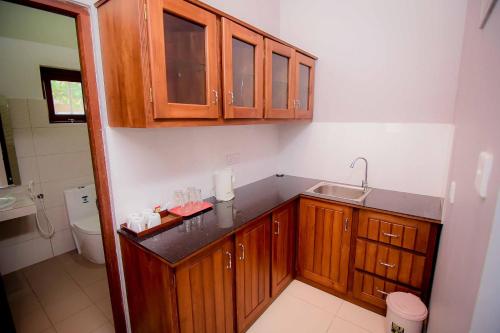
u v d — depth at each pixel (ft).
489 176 2.03
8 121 7.92
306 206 7.18
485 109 2.39
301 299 7.04
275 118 6.65
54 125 8.89
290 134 9.14
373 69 7.31
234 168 7.69
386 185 7.55
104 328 6.15
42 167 8.75
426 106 6.70
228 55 5.05
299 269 7.59
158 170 5.66
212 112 4.92
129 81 4.12
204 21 4.56
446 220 4.70
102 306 6.87
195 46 4.60
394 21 6.84
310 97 8.14
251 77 5.91
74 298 7.18
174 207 5.90
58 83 8.97
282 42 6.49
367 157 7.75
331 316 6.45
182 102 4.53
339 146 8.20
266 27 8.25
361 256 6.45
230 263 5.16
